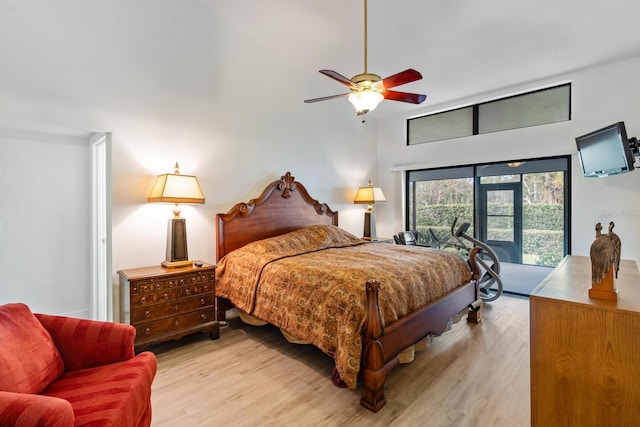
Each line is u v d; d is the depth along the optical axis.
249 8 3.37
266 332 3.25
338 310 2.17
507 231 4.55
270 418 1.91
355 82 2.42
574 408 1.38
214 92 3.55
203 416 1.93
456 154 4.91
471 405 2.02
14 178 2.94
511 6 2.88
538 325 1.46
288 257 3.07
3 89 2.39
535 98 4.26
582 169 3.51
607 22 3.00
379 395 1.99
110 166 2.88
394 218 5.60
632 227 3.54
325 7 3.11
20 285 2.99
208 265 3.09
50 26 2.57
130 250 2.98
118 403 1.29
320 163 4.79
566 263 2.33
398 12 3.05
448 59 3.79
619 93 3.62
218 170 3.59
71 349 1.60
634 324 1.25
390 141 5.68
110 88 2.86
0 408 1.01
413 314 2.32
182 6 3.29
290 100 4.34
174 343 2.97
